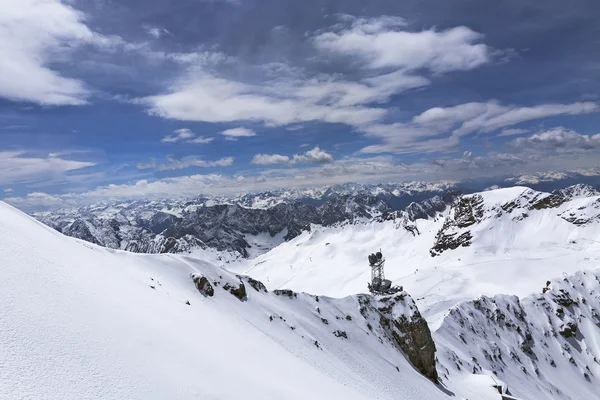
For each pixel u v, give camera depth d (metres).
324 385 32.06
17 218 27.84
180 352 20.16
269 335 54.44
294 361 37.19
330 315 85.69
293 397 22.47
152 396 14.80
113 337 17.44
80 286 20.95
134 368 15.96
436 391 77.62
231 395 18.31
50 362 13.11
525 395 121.56
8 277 16.62
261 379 22.92
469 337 141.12
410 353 90.25
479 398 87.44
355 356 71.62
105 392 13.38
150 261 56.94
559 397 139.38
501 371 130.62
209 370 19.83
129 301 24.58
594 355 182.12
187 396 16.33
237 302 62.78
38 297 16.67
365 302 97.19
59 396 11.81
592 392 158.88
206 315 37.47
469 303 169.25
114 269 35.47
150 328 21.20
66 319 16.36
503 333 163.38
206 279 58.91
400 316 95.31
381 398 52.88
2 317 13.75
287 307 78.44
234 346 28.91
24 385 11.36
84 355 14.70
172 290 45.50
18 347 12.82
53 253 23.84
